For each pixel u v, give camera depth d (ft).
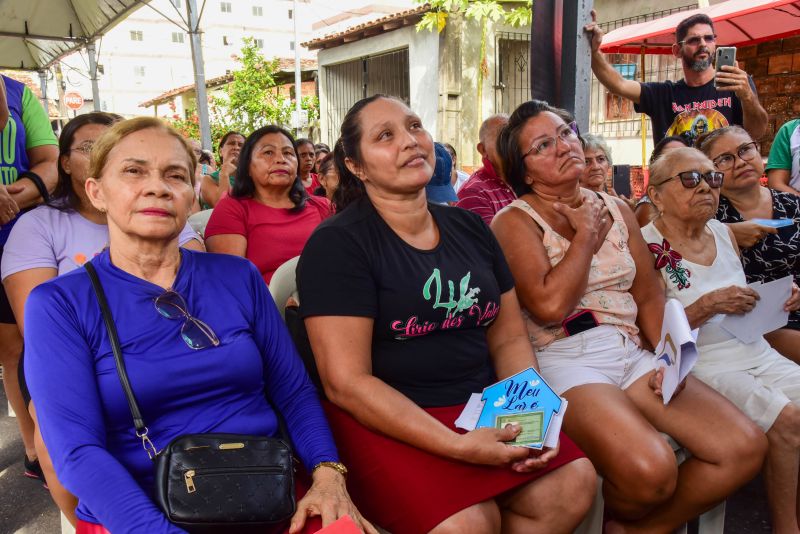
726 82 12.31
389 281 6.59
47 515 9.49
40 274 7.64
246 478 5.04
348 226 6.75
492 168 11.62
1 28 33.91
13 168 9.60
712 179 8.63
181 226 5.81
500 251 7.61
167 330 5.65
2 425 12.75
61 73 63.10
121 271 5.74
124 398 5.43
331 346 6.39
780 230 10.23
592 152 11.84
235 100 50.16
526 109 8.38
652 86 14.24
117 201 5.53
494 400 6.61
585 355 8.04
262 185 11.96
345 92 44.04
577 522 6.28
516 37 32.96
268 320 6.46
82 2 32.14
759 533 8.91
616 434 6.93
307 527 5.30
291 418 6.40
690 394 7.74
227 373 5.84
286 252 11.94
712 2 22.76
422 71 34.96
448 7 31.24
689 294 9.04
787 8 17.28
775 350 9.56
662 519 7.65
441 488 5.86
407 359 6.69
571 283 7.63
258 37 156.46
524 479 6.05
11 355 9.77
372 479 6.23
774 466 8.13
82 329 5.45
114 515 4.83
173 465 5.00
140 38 154.10
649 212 11.16
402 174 6.76
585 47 10.23
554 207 7.86
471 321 6.95
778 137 13.52
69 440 5.06
